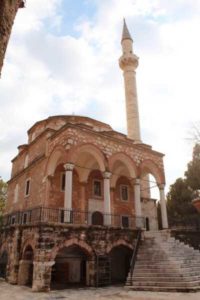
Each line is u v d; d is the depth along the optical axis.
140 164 21.83
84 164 22.23
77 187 21.92
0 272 18.62
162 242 16.84
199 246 19.58
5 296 11.76
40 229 13.60
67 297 11.45
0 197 34.72
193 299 10.23
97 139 19.33
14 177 27.67
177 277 12.82
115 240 16.53
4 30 3.70
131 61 32.91
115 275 19.34
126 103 31.55
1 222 24.81
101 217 22.34
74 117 26.55
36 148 24.41
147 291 12.48
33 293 12.41
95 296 11.62
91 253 15.17
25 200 23.44
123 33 35.91
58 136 19.27
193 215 30.22
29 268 15.71
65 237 14.33
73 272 18.19
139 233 17.80
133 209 24.78
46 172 20.22
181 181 36.22
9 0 3.80
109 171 19.14
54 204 19.81
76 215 20.89
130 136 29.61
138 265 14.77
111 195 23.50
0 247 19.59
